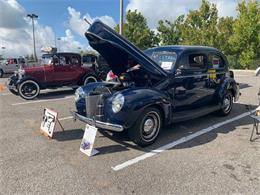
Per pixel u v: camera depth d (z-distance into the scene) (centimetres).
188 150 446
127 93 432
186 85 527
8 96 1038
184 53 533
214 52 617
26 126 591
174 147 459
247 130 554
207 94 589
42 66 1013
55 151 442
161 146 463
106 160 407
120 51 473
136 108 423
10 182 342
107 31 446
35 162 399
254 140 494
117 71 548
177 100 514
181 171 372
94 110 451
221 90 623
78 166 387
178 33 2973
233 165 392
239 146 465
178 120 517
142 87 468
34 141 491
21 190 324
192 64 550
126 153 434
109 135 513
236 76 1758
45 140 496
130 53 462
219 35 2495
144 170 375
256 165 392
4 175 360
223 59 653
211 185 337
